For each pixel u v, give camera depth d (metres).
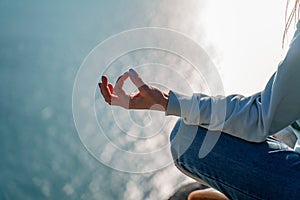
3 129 7.41
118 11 12.77
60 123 7.65
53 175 6.24
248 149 1.30
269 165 1.28
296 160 1.30
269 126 1.21
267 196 1.29
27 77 9.53
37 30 11.99
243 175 1.30
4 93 8.74
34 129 7.49
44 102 8.32
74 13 12.87
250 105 1.23
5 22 12.64
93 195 5.66
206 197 1.62
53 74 9.69
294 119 1.19
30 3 13.87
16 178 6.33
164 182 5.05
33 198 5.94
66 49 10.84
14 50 10.95
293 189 1.25
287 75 1.11
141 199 5.03
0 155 6.78
